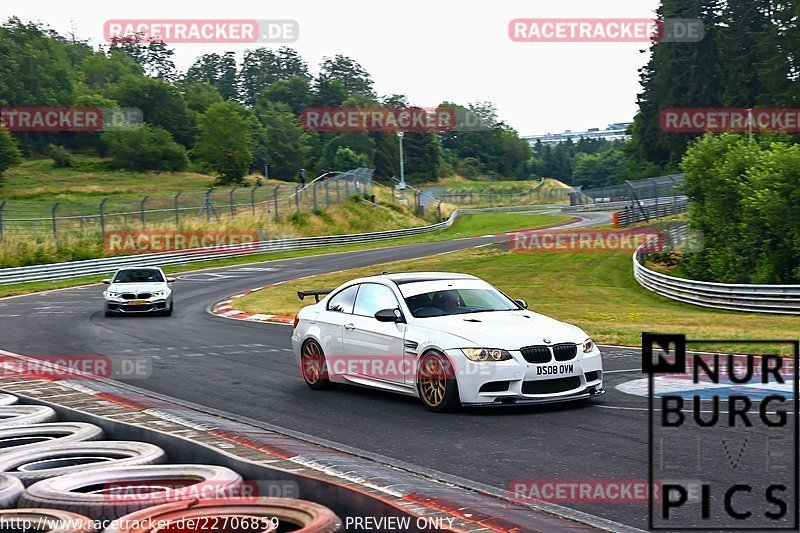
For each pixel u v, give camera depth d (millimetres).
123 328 36938
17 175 197875
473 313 18016
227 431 13203
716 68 160375
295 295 55625
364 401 18141
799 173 53219
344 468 10750
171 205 132375
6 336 34156
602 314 43906
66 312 46625
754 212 55781
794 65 136625
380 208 138625
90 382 19312
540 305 50688
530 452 13117
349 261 87562
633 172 187375
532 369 16094
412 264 81438
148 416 14570
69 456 11000
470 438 14273
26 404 16297
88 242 83250
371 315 18688
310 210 124625
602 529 9125
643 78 176875
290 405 17859
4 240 77062
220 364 24562
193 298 55625
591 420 15328
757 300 45719
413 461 12781
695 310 48812
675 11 161875
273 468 9320
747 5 152750
